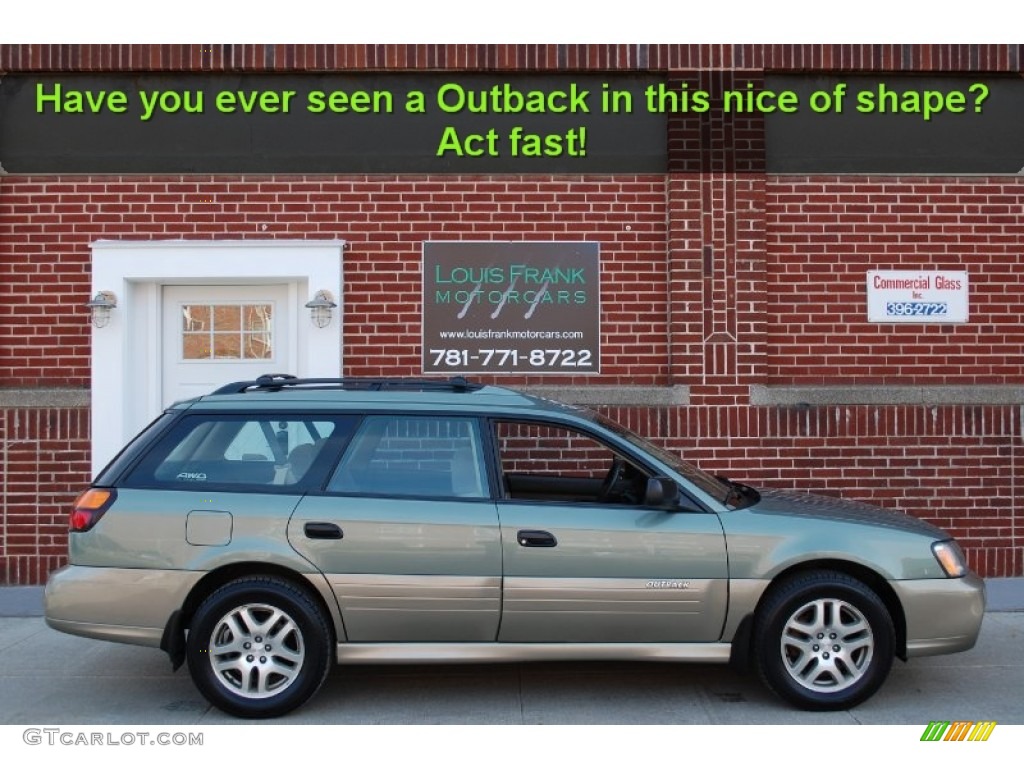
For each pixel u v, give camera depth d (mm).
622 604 5164
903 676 5902
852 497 8211
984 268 8453
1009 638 6680
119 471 5316
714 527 5242
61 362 8219
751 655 5332
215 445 5348
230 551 5117
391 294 8320
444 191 8352
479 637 5195
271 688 5160
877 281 8422
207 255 8203
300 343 8383
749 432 8180
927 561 5277
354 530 5148
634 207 8414
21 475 8078
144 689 5738
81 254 8258
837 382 8391
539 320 8352
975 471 8266
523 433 5652
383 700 5496
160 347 8422
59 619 5152
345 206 8328
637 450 5418
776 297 8414
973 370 8438
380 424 5398
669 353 8320
